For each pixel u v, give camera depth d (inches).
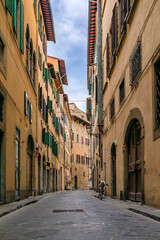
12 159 477.7
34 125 776.9
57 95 1555.1
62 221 253.3
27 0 681.6
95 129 1438.2
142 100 409.7
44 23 1101.1
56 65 1505.9
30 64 762.2
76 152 2613.2
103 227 218.5
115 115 645.9
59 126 1595.7
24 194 601.0
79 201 557.9
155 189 341.1
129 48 501.7
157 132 335.0
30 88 714.8
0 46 427.5
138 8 438.9
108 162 765.9
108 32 772.6
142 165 397.7
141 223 240.7
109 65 748.6
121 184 560.1
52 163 1274.6
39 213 327.6
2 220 272.7
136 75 443.2
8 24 465.1
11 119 478.0
